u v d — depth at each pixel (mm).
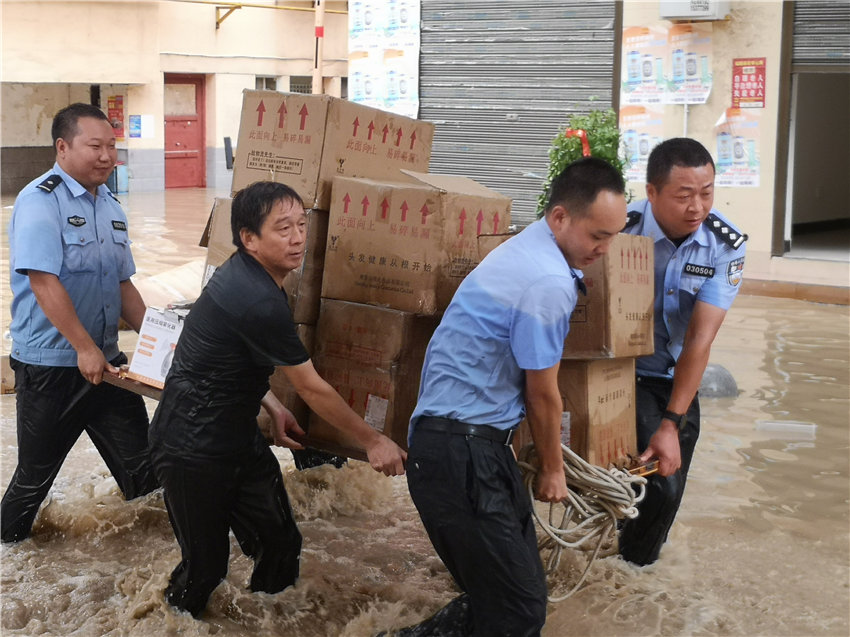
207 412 3467
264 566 3943
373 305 3758
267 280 3396
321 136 3883
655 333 4078
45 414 4266
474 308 3160
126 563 4270
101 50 18641
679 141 3768
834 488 5176
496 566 3143
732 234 3881
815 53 10008
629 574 4207
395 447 3545
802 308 9617
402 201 3658
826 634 3762
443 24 12391
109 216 4473
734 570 4266
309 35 22078
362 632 3717
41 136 19516
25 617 3809
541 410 3168
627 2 10906
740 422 6199
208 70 20484
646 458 3816
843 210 14219
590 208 3043
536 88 11836
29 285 4230
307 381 3443
